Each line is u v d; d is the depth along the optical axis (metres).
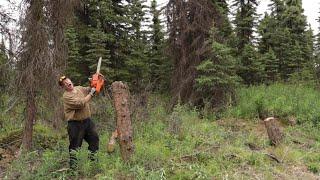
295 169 9.16
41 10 10.21
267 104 16.88
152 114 12.97
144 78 20.11
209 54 17.69
